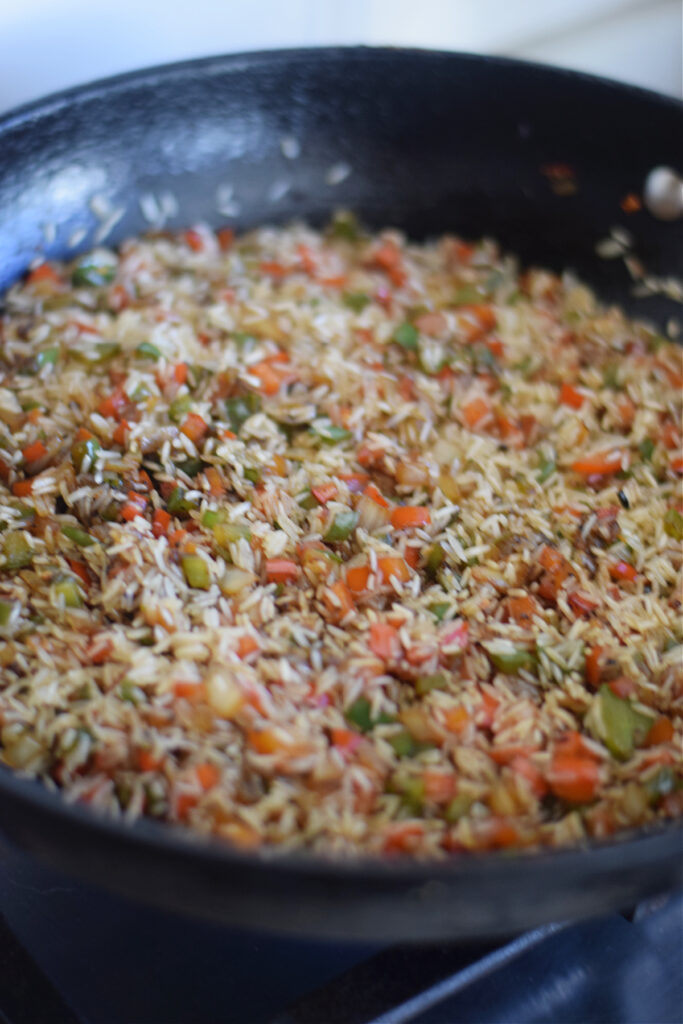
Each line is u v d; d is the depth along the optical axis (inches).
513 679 16.2
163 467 17.6
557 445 18.9
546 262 22.0
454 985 15.1
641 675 16.2
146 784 14.8
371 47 20.5
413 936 13.4
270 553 16.9
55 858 13.6
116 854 13.0
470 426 19.0
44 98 19.5
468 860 12.8
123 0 21.7
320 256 21.8
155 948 15.5
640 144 20.3
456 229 22.2
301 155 21.6
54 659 15.9
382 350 20.0
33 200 20.1
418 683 15.9
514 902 13.0
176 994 15.1
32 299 20.2
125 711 15.3
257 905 13.1
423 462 18.1
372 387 19.1
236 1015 15.0
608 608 16.8
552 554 17.2
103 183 20.7
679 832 13.2
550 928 15.5
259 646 16.0
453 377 19.7
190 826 14.5
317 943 15.5
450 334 20.4
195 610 16.3
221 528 16.9
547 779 15.2
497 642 16.3
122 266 20.9
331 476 17.9
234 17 23.0
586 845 13.0
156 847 12.8
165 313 19.9
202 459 17.7
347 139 21.5
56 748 15.2
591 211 21.3
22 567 16.8
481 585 17.0
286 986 15.2
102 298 20.4
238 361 19.2
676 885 13.6
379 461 18.2
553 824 14.9
